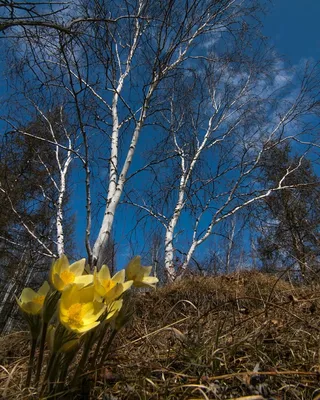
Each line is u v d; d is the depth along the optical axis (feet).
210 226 28.32
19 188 28.37
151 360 4.63
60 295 3.24
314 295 7.49
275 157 33.58
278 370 4.32
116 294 3.32
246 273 16.89
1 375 4.52
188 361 4.54
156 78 23.00
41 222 32.27
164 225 28.91
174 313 9.87
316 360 4.51
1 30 13.92
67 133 27.17
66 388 3.54
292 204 33.42
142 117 22.17
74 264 3.59
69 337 3.18
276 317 6.17
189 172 30.37
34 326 3.43
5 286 39.40
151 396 3.66
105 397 3.56
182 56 25.13
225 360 4.41
